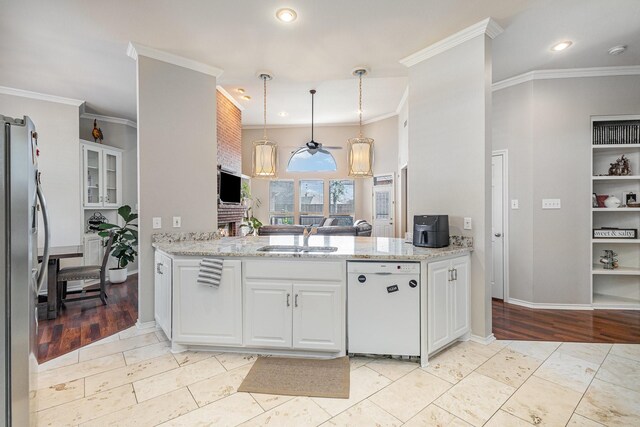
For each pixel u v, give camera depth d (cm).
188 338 256
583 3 242
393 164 712
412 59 322
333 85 520
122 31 276
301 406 190
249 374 226
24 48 306
